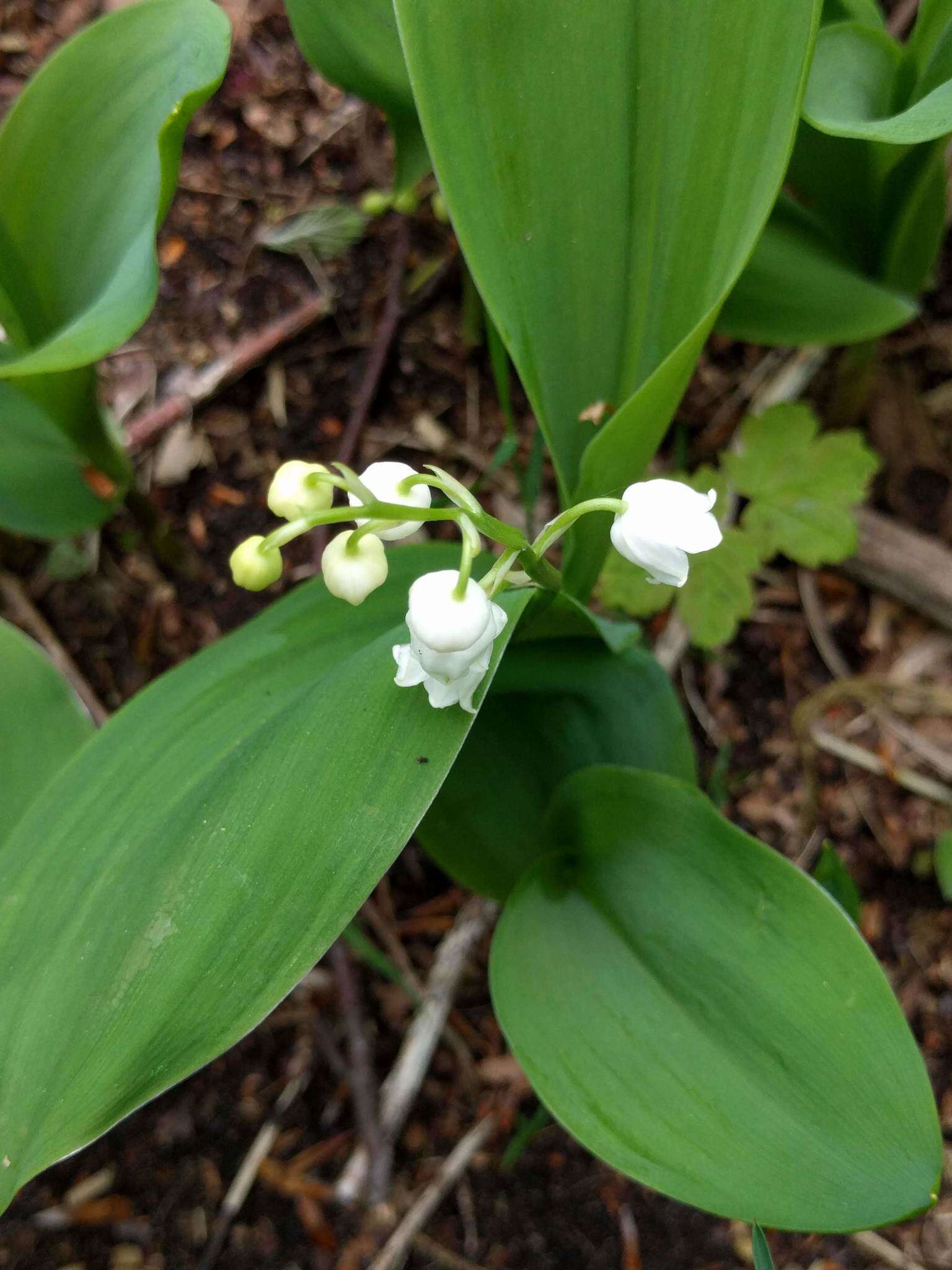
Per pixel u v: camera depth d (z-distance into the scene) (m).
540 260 0.11
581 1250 0.15
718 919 0.10
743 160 0.10
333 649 0.10
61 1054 0.08
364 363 0.18
